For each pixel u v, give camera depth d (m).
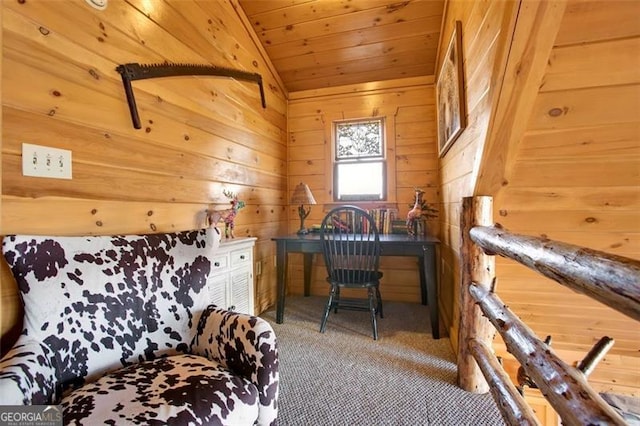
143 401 0.86
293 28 2.69
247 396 0.97
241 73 2.51
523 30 0.98
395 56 2.85
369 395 1.51
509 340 1.04
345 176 3.30
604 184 1.22
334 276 2.30
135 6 1.58
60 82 1.23
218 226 2.17
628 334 1.55
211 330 1.23
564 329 1.67
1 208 1.04
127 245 1.25
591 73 1.02
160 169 1.72
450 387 1.58
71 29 1.27
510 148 1.23
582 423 0.64
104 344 1.08
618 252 1.36
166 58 1.77
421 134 3.03
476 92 1.48
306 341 2.11
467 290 1.56
